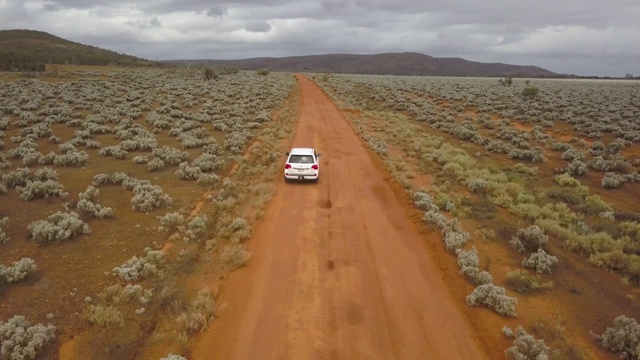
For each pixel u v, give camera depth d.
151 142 27.78
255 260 13.41
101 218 15.70
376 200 19.61
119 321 9.87
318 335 9.85
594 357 9.53
